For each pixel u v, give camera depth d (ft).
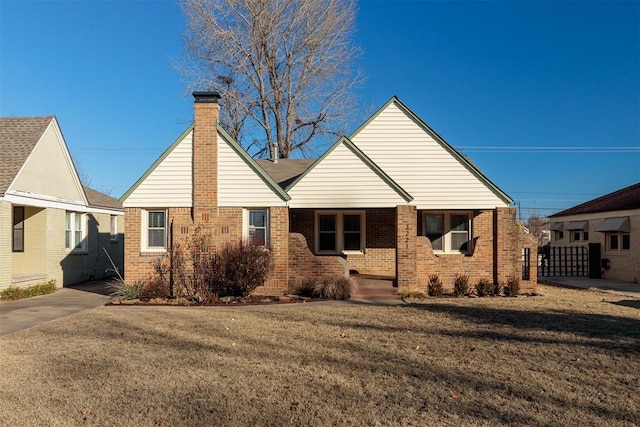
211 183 52.42
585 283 76.18
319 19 105.91
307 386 21.56
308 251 53.01
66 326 35.83
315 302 48.32
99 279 78.89
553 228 103.86
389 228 62.64
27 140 59.41
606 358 26.43
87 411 18.65
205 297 48.80
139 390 21.04
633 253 76.84
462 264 56.54
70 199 68.90
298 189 53.36
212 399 19.95
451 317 38.99
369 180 53.52
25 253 61.52
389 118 58.23
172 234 52.34
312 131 111.45
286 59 107.45
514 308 44.16
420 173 57.47
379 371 23.79
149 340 30.73
